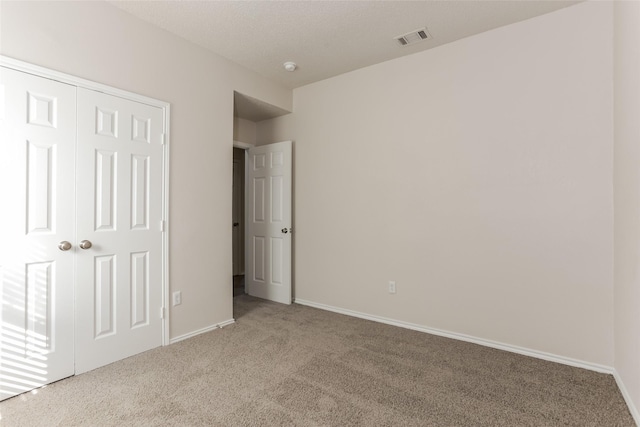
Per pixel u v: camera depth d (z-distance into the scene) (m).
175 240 2.69
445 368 2.24
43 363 1.98
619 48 2.01
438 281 2.88
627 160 1.84
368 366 2.27
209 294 2.96
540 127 2.42
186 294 2.78
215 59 3.02
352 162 3.42
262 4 2.29
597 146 2.21
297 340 2.73
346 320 3.26
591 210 2.23
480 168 2.67
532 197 2.45
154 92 2.54
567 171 2.32
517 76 2.51
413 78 3.02
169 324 2.64
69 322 2.08
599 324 2.21
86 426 1.62
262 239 4.11
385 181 3.19
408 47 2.89
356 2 2.27
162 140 2.59
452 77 2.80
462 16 2.43
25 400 1.83
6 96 1.83
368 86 3.30
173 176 2.68
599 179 2.20
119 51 2.33
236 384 2.02
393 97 3.14
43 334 1.98
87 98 2.16
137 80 2.43
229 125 3.16
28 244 1.91
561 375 2.15
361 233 3.35
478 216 2.68
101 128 2.23
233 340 2.72
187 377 2.10
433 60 2.90
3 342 1.84
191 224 2.81
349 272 3.44
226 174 3.13
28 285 1.92
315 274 3.73
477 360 2.37
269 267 4.03
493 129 2.61
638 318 1.66
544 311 2.41
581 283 2.27
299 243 3.88
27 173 1.91
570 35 2.30
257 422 1.66
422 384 2.03
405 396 1.90
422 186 2.96
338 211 3.53
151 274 2.53
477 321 2.69
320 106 3.67
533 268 2.45
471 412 1.75
